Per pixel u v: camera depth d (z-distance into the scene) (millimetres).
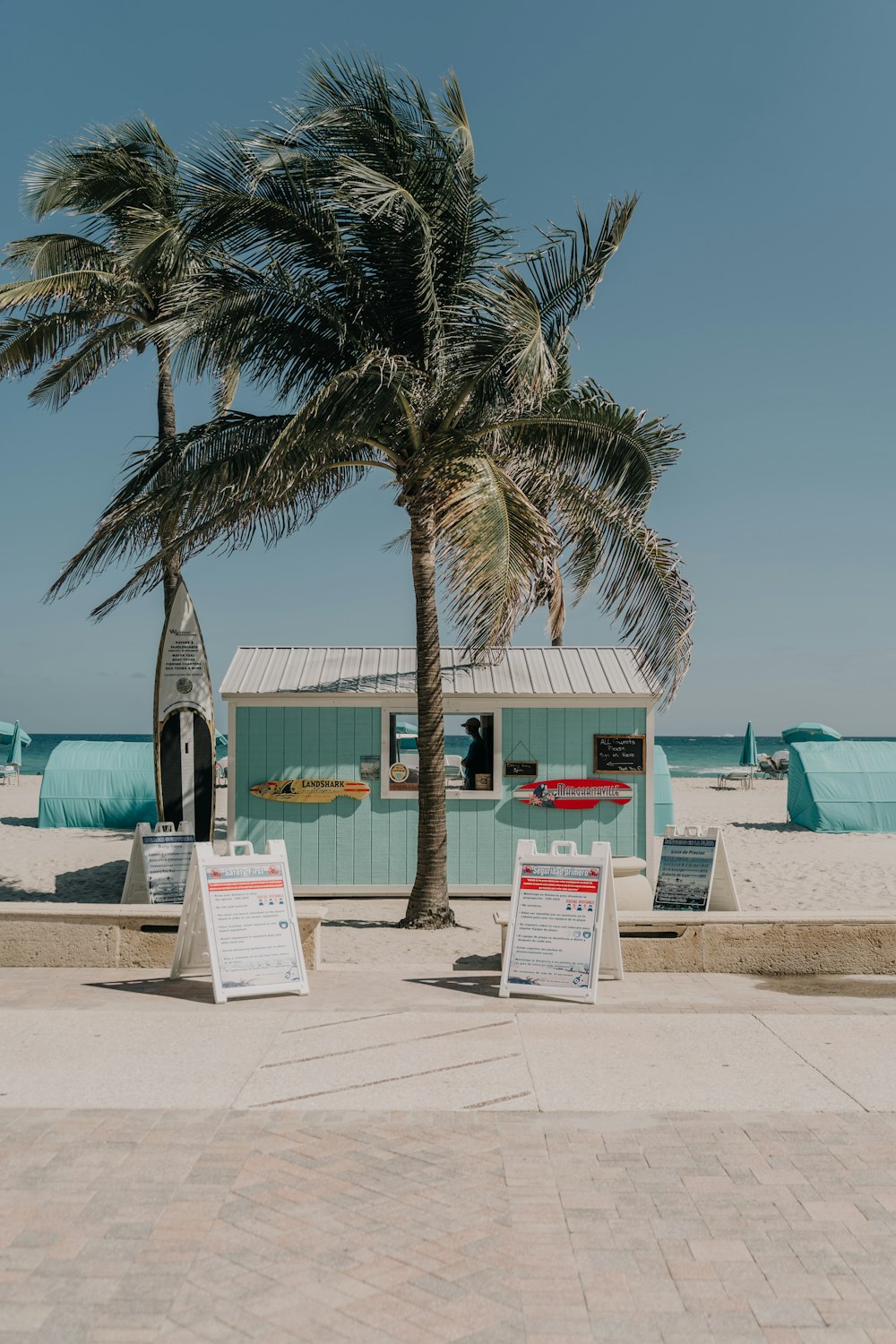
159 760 13758
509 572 10391
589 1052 5723
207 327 10664
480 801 13758
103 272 13875
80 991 7188
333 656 14953
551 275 11148
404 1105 4875
